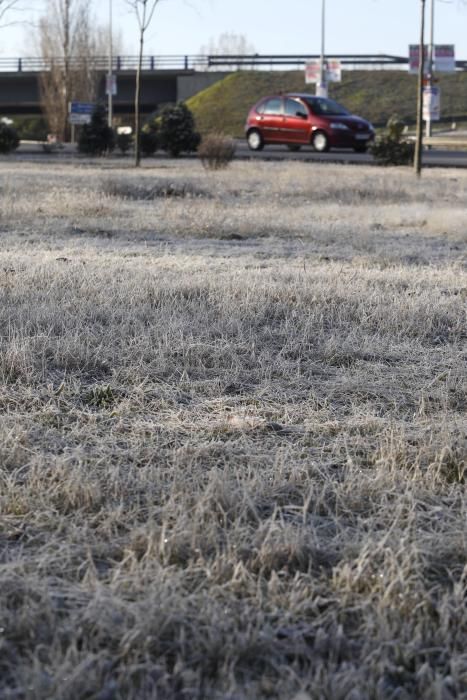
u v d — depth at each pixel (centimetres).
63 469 399
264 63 6762
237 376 571
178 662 271
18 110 7719
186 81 6838
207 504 367
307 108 3225
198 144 3453
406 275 933
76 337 615
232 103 6406
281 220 1466
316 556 340
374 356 631
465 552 344
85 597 308
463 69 6419
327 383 564
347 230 1365
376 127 5644
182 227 1348
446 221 1426
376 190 1914
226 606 300
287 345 641
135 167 2833
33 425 470
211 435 467
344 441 453
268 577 329
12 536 354
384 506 376
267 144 3325
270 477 408
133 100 7050
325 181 2117
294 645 286
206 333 656
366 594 312
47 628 288
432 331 705
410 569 323
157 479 400
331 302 781
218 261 1023
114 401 520
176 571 326
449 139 3431
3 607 298
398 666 277
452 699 262
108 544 345
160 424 480
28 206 1536
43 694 256
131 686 264
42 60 6481
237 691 261
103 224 1369
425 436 468
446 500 394
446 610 298
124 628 286
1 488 388
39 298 744
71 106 3816
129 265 951
